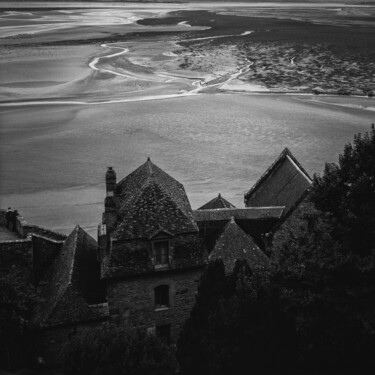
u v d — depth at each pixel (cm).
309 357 2884
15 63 17588
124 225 3725
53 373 3588
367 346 2883
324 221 3170
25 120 11075
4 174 8006
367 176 2973
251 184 7625
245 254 4088
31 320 3638
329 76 16025
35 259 4191
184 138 9806
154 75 16200
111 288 3725
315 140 9719
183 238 3819
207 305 3025
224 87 14650
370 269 2738
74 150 9144
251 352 2784
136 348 2884
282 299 2942
